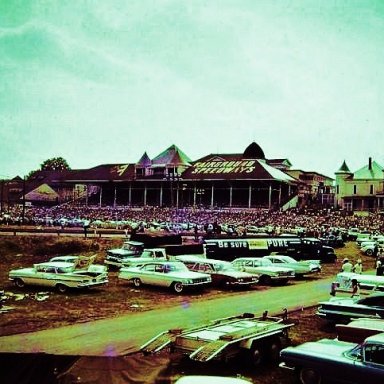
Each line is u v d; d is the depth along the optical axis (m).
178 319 19.16
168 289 26.23
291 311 21.14
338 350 11.50
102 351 14.56
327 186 139.38
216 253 38.56
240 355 13.13
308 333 17.17
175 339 13.00
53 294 24.38
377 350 10.54
